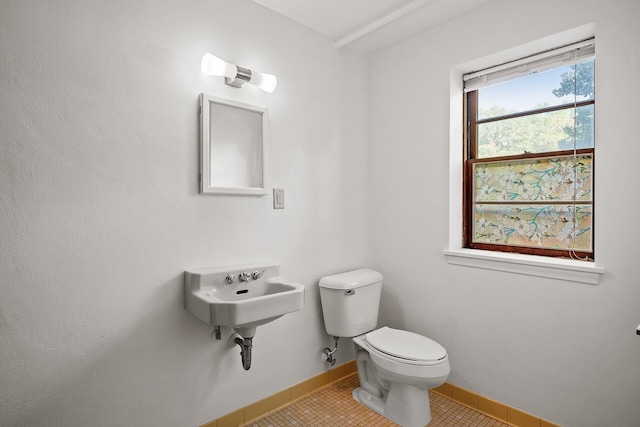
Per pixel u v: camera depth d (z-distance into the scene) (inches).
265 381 75.7
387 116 94.2
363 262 96.5
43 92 49.9
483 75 80.8
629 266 57.6
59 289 51.7
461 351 80.0
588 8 61.1
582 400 62.9
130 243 58.0
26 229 49.0
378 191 96.7
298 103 81.5
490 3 73.5
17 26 48.0
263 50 74.8
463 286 79.3
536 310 68.2
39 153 49.8
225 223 69.5
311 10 76.4
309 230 84.2
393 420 71.9
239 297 67.6
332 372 88.9
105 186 55.5
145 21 59.1
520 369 70.6
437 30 82.8
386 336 76.8
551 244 72.2
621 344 58.6
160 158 61.0
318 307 86.3
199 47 65.5
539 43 68.4
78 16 52.6
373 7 75.2
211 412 67.5
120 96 56.6
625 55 57.5
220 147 67.9
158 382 61.1
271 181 76.9
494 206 80.7
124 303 57.4
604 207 60.0
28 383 49.4
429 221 85.4
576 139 68.8
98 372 55.1
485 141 82.7
